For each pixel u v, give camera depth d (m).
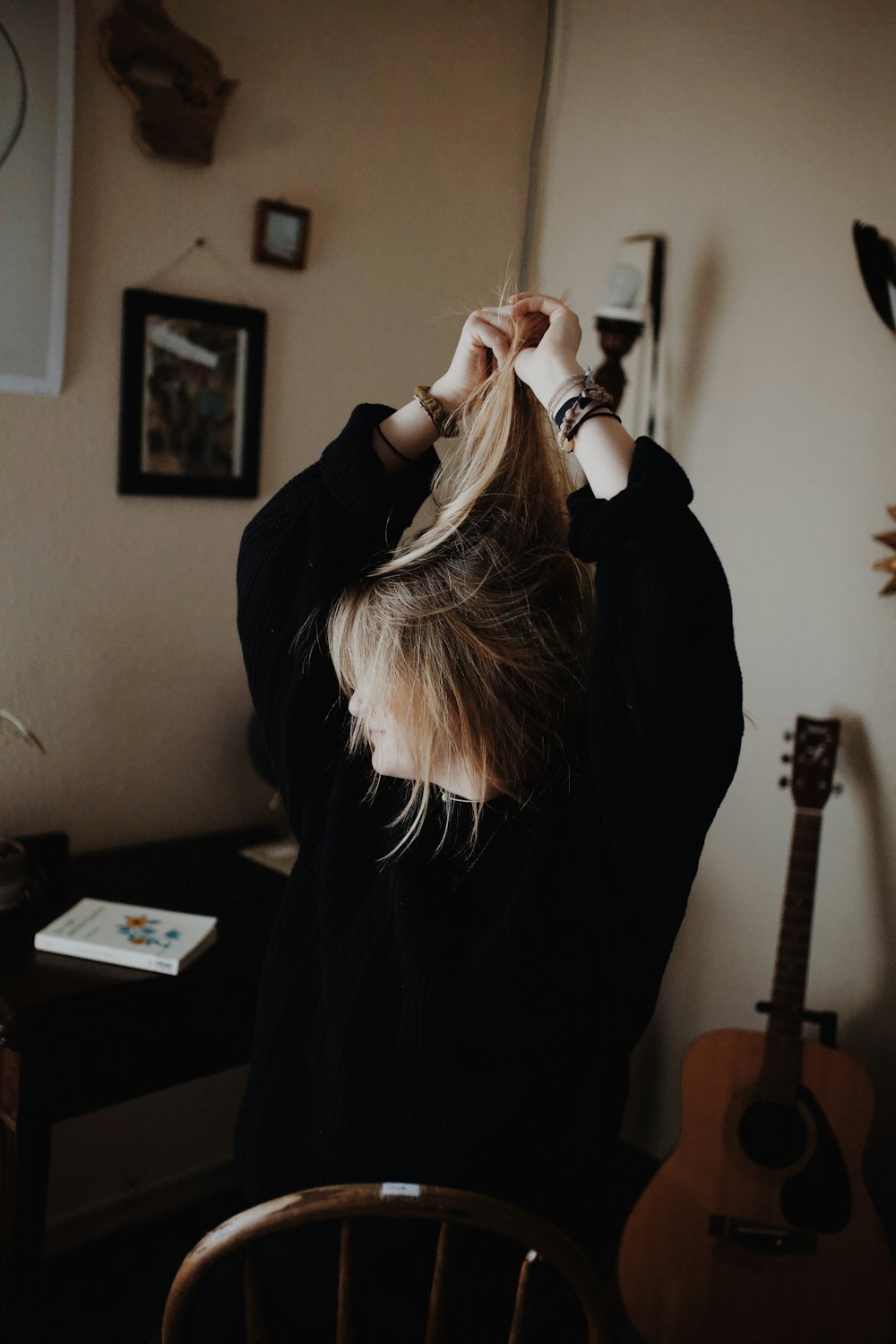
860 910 1.81
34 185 1.57
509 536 0.84
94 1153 1.94
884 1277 1.59
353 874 0.89
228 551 1.93
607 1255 1.95
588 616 0.87
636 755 0.73
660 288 2.02
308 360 1.96
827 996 1.86
